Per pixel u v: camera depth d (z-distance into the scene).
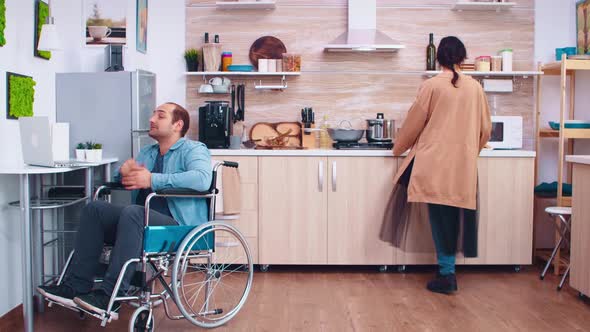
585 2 4.66
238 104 4.84
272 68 4.76
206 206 3.01
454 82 3.69
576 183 3.54
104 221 2.76
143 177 2.82
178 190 2.70
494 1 4.81
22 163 3.24
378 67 4.89
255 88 4.84
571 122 4.31
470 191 3.66
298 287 3.87
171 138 3.10
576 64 4.27
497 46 4.91
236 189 4.08
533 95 4.91
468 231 3.75
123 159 3.88
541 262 4.70
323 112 4.90
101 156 3.66
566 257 4.47
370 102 4.91
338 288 3.85
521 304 3.46
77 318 3.19
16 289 3.18
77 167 3.15
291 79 4.89
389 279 4.12
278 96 4.89
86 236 2.73
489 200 4.32
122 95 3.87
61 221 3.70
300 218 4.32
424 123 3.82
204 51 4.77
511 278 4.16
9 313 3.07
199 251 2.91
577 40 4.82
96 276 2.76
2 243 3.04
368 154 4.28
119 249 2.61
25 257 2.80
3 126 3.08
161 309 3.34
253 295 3.66
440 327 3.02
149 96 4.12
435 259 4.29
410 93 4.90
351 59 4.89
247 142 4.64
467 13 4.91
